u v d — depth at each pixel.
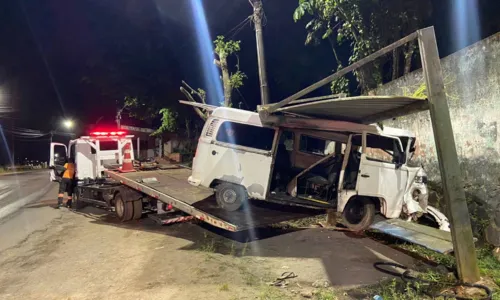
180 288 5.05
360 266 5.77
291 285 5.13
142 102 23.91
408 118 8.40
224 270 5.67
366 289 4.94
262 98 11.02
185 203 7.31
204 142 7.34
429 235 6.08
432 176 7.70
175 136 26.66
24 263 6.23
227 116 7.23
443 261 5.76
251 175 7.09
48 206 11.65
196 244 7.05
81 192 10.71
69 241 7.48
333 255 6.30
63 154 13.45
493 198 5.94
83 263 6.15
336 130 7.05
